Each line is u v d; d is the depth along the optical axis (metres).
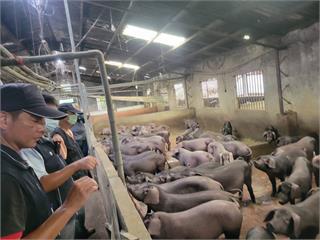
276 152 4.98
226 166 4.35
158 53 10.26
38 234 1.07
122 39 8.85
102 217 3.23
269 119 7.27
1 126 1.16
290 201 3.85
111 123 1.92
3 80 2.57
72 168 1.84
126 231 1.82
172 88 13.71
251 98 7.96
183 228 2.84
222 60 9.20
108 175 2.90
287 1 4.93
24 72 2.37
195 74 11.41
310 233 3.07
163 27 6.71
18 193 1.06
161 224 2.81
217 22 6.07
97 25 7.96
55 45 9.80
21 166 1.21
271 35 6.61
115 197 2.28
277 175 4.57
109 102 1.83
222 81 9.36
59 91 6.25
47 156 2.34
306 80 5.94
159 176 4.32
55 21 7.66
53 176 1.79
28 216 1.21
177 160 5.94
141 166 5.14
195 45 8.64
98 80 19.50
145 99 12.66
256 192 4.75
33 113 1.14
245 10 5.36
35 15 5.66
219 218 2.92
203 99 11.00
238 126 8.79
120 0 5.69
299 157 4.65
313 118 5.91
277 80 6.71
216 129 10.29
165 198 3.40
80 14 6.88
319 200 3.21
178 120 11.70
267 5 5.11
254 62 7.59
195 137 7.88
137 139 7.10
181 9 5.57
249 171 4.40
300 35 5.92
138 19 6.70
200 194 3.44
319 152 5.77
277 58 6.66
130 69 14.73
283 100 6.70
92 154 4.27
